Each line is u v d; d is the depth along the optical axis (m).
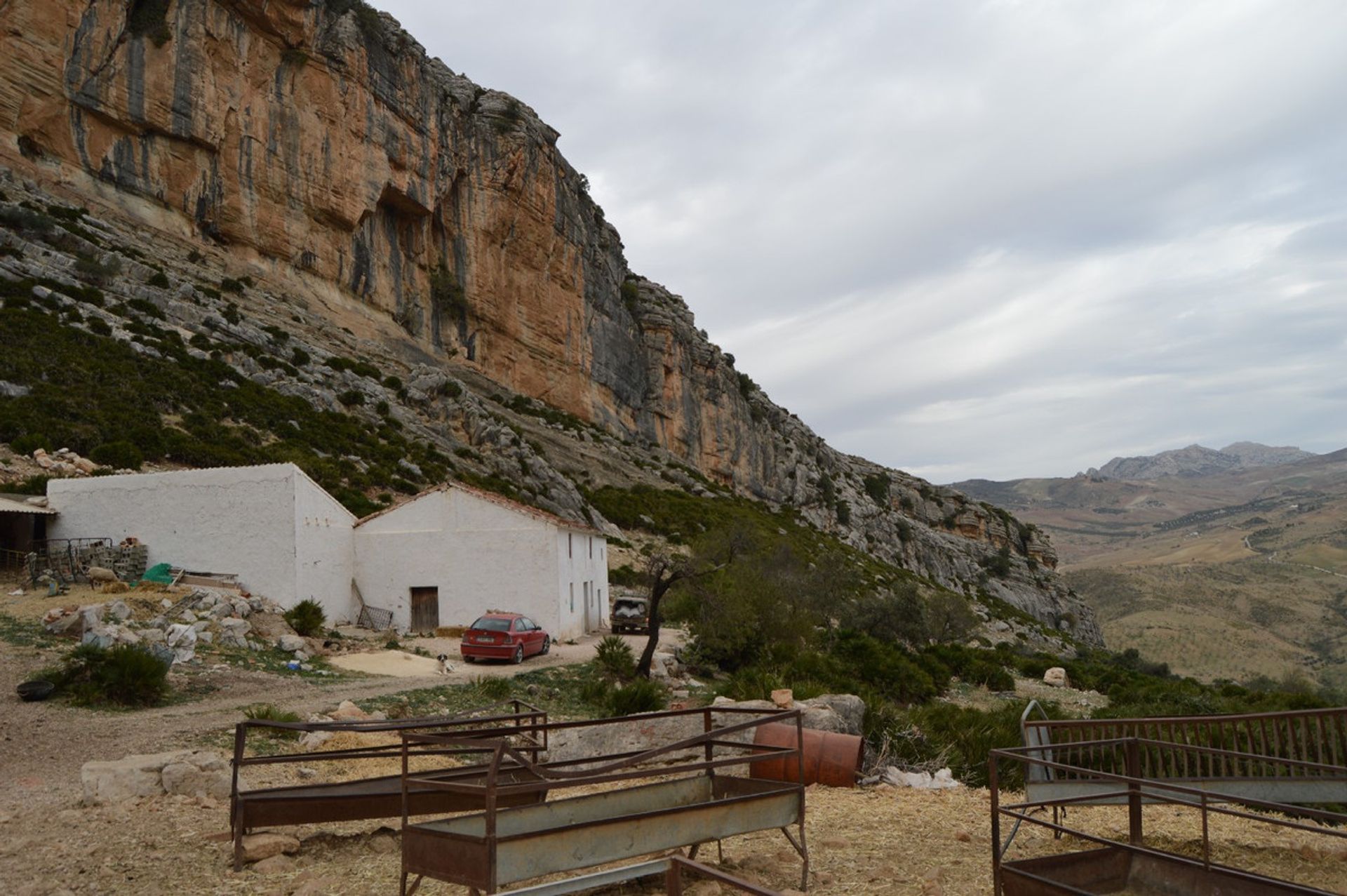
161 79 59.78
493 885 4.96
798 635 29.05
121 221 56.97
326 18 70.88
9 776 9.95
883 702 14.44
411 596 29.72
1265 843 8.62
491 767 5.12
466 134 86.25
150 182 59.72
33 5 54.00
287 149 67.62
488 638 23.94
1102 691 37.94
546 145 95.06
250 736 12.90
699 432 122.06
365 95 73.44
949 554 138.50
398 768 11.32
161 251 57.69
